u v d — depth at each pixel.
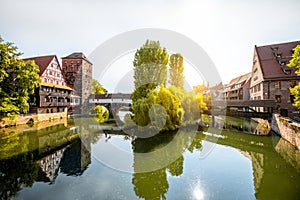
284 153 10.02
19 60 18.95
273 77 20.52
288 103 19.67
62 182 6.33
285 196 5.57
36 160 8.71
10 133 15.16
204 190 5.79
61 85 26.89
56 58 26.11
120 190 5.72
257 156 9.51
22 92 18.86
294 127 10.68
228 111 16.23
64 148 10.55
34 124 19.75
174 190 5.75
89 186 6.00
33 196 5.56
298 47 11.83
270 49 24.03
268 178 6.82
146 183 6.11
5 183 6.42
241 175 6.96
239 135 14.02
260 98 22.23
